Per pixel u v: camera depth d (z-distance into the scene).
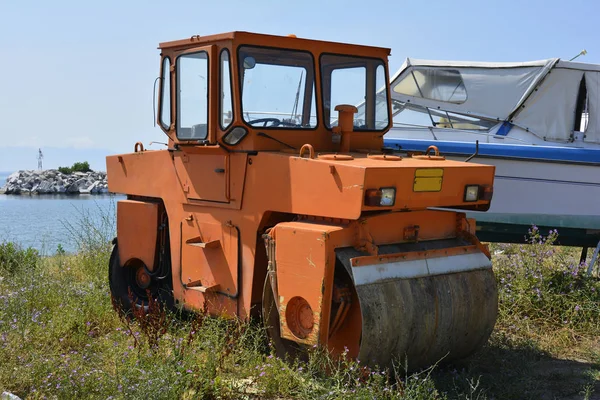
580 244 9.65
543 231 9.54
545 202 9.45
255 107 5.98
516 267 8.09
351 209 5.02
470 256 5.81
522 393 5.41
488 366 6.02
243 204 5.94
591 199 9.37
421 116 10.74
